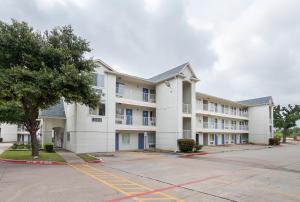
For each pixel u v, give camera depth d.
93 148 24.97
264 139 47.94
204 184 10.20
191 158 21.31
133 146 30.03
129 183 10.22
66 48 17.97
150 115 32.44
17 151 23.44
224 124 44.72
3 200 7.29
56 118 27.81
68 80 15.91
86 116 24.81
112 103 26.80
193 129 30.20
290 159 20.89
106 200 7.50
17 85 14.56
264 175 12.70
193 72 30.86
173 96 29.08
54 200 7.36
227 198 7.98
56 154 21.06
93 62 19.53
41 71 15.75
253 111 50.47
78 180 10.53
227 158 21.44
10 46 16.17
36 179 10.53
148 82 30.64
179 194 8.45
